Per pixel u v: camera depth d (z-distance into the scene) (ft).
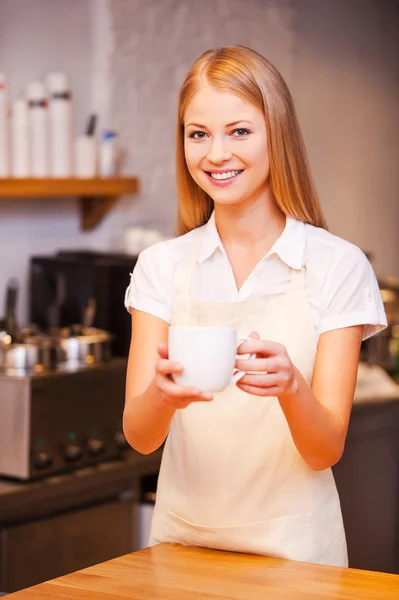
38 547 10.73
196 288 6.47
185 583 5.21
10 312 11.50
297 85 17.78
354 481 12.86
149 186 14.73
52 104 12.63
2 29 12.87
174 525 6.28
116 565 5.57
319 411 5.60
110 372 11.45
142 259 6.64
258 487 6.08
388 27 21.17
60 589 5.13
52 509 10.93
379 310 6.19
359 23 19.94
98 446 11.26
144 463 11.84
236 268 6.44
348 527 12.82
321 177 18.84
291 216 6.32
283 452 6.09
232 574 5.39
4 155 11.98
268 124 5.95
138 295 6.57
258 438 6.11
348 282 6.12
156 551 5.92
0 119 11.91
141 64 14.51
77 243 14.05
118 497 11.68
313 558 6.03
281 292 6.31
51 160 12.67
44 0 13.39
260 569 5.50
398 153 21.79
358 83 19.97
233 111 5.85
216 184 6.00
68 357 11.49
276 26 17.11
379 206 21.04
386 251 21.42
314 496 6.11
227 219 6.39
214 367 4.99
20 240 13.28
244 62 5.89
